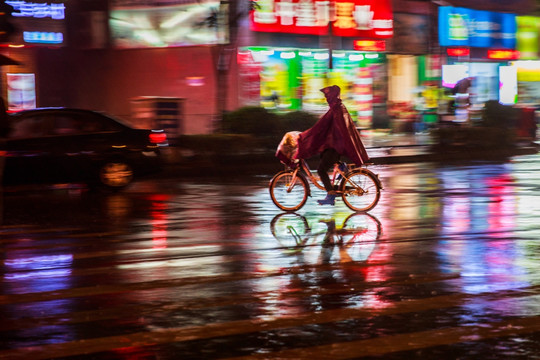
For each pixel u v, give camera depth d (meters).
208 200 21.03
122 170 23.36
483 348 8.12
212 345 8.34
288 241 14.53
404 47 45.28
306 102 42.00
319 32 41.44
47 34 40.19
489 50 49.84
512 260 12.55
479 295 10.34
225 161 30.69
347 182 18.30
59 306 10.14
